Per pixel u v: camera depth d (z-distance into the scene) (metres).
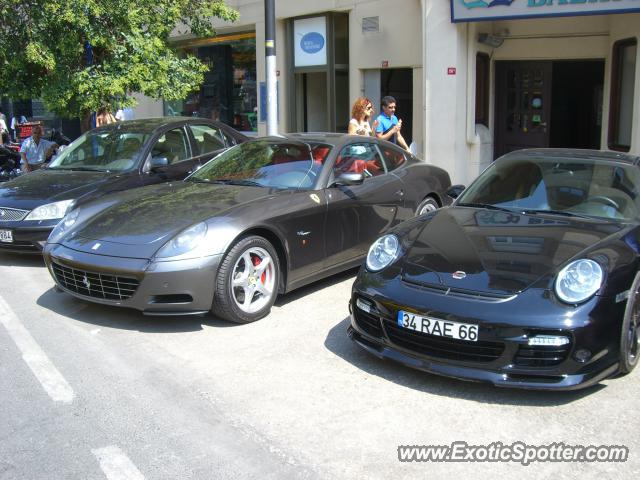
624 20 9.27
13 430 3.46
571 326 3.52
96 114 10.12
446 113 10.34
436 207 7.21
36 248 6.83
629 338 3.86
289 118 13.62
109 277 4.79
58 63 9.42
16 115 20.25
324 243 5.63
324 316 5.24
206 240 4.74
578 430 3.43
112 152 7.80
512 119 11.68
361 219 6.01
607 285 3.68
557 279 3.70
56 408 3.70
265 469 3.09
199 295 4.70
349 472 3.06
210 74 15.99
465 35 10.22
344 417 3.58
